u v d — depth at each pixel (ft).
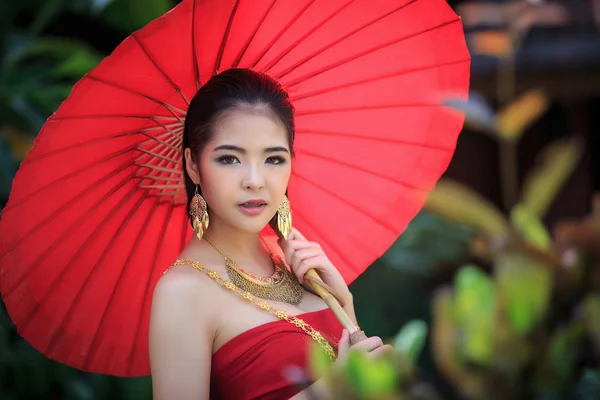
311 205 9.43
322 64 8.69
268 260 8.66
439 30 8.73
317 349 7.41
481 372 12.77
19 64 21.74
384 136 9.27
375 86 9.00
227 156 7.86
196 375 7.66
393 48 8.77
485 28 29.07
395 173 9.39
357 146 9.28
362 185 9.41
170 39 7.51
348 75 8.86
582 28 30.60
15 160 19.31
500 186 34.58
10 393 19.15
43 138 7.58
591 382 13.99
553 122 34.17
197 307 7.78
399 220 9.51
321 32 8.39
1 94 19.25
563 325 14.87
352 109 9.10
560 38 30.45
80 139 7.82
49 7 21.90
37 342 8.52
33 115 19.42
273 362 7.75
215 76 8.00
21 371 19.15
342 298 8.68
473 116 18.86
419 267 27.50
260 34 8.09
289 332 7.93
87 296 8.64
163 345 7.70
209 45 7.82
